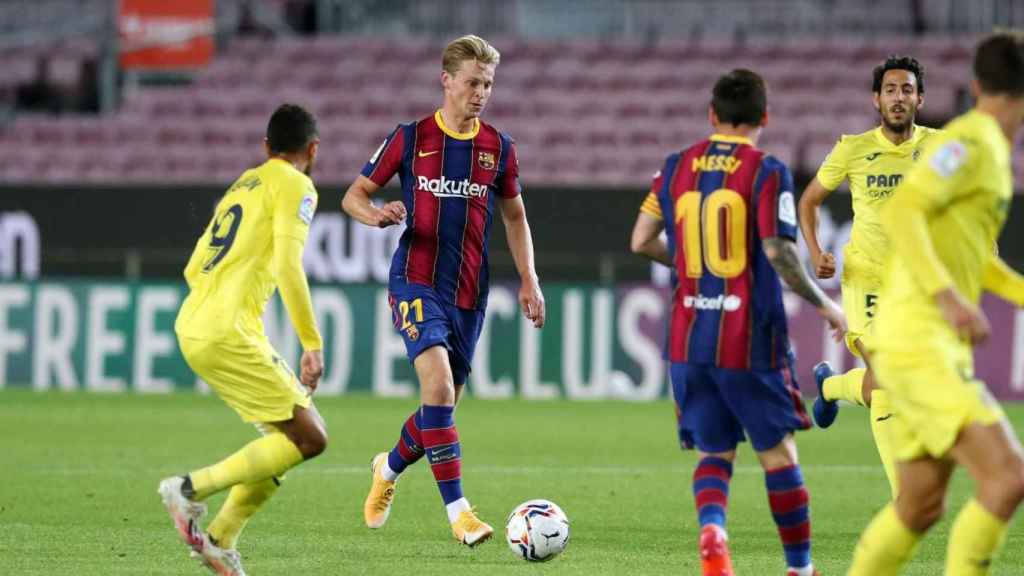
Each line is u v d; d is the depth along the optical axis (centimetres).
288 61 8688
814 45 8475
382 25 9212
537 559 2350
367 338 5991
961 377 1683
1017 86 1709
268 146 2248
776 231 1912
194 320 2155
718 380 1950
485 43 2508
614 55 8556
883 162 2766
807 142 7569
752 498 3259
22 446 4203
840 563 2420
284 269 2130
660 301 5909
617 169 7581
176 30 7875
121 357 6116
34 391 6041
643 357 5934
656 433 4731
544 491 3350
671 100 8144
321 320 6006
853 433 4881
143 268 6178
